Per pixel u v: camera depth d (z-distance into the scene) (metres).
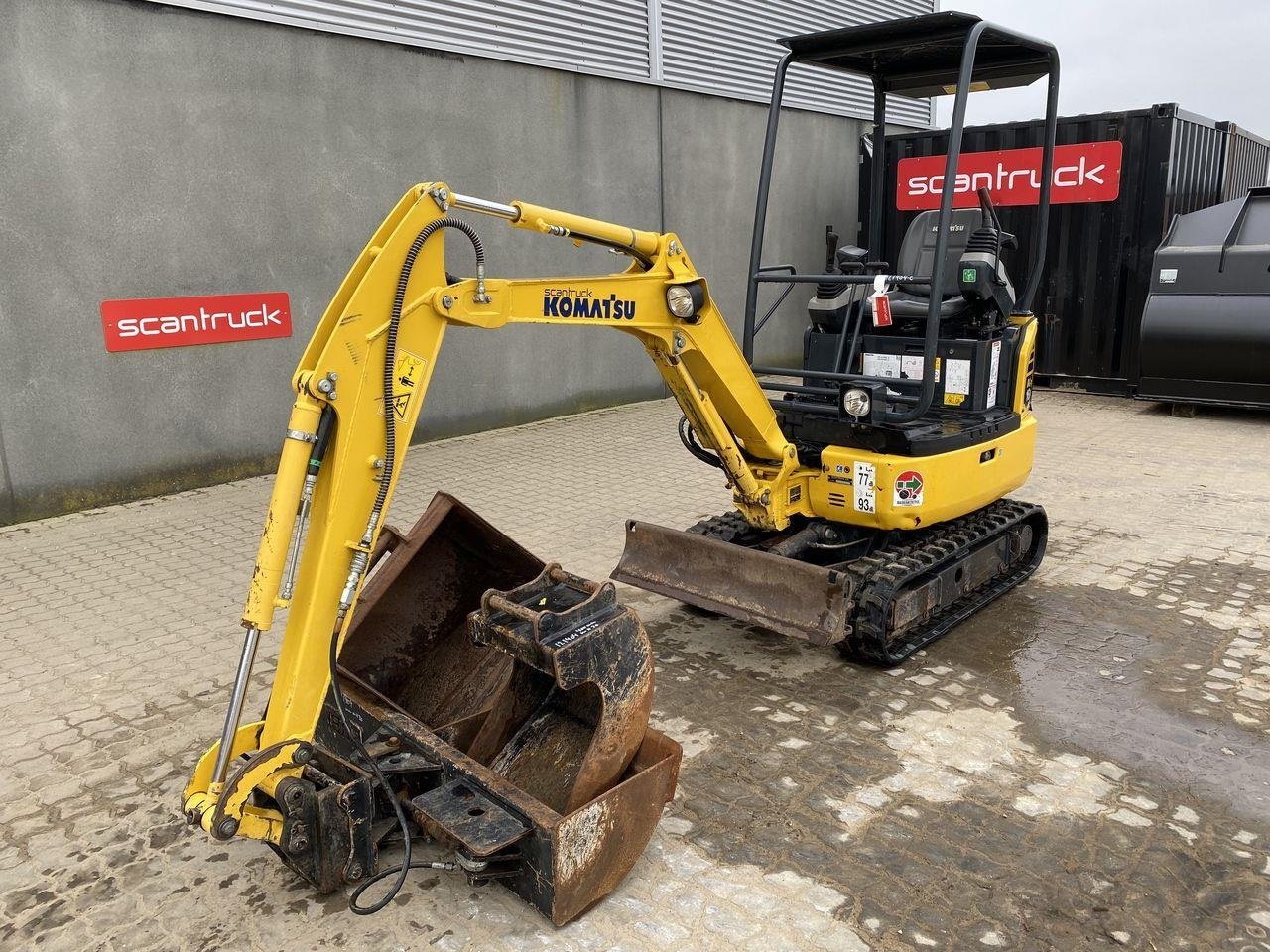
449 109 8.40
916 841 3.23
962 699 4.20
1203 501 7.01
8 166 6.20
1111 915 2.88
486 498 7.11
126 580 5.57
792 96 11.88
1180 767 3.67
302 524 2.73
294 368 7.75
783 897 2.96
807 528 4.81
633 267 4.03
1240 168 12.71
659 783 2.97
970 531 4.96
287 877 3.09
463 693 3.69
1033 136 10.78
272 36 7.22
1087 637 4.82
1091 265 10.61
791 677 4.42
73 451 6.74
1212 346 9.18
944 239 4.09
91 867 3.15
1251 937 2.79
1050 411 10.23
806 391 4.78
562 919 2.75
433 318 2.99
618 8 9.61
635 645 2.89
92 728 4.00
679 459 8.23
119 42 6.51
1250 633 4.84
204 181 7.04
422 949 2.75
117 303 6.75
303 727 2.86
